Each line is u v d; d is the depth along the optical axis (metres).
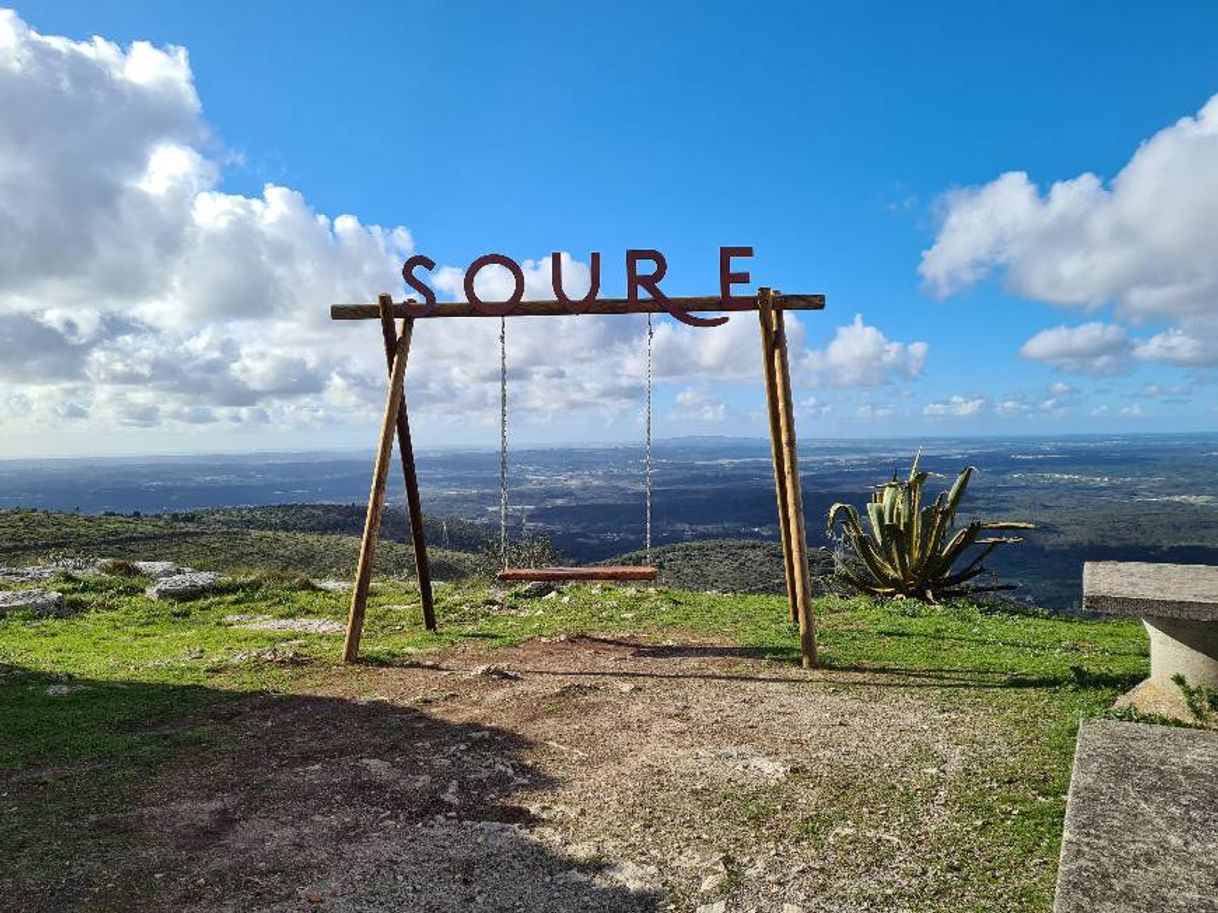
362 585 7.99
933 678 6.82
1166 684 5.79
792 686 6.70
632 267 8.40
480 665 7.64
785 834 3.93
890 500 11.95
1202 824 2.62
